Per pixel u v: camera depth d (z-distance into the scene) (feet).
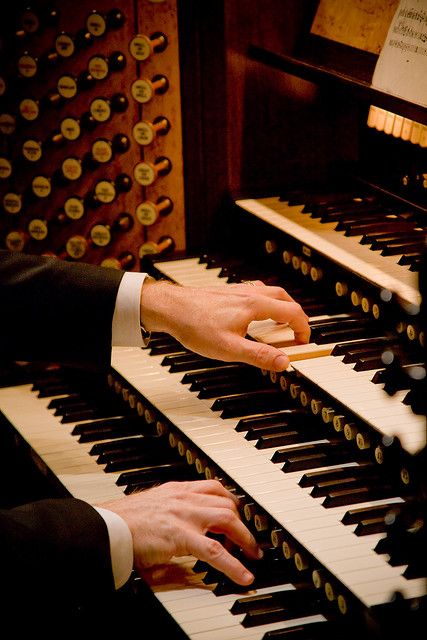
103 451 7.55
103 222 10.45
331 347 6.93
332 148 9.61
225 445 6.68
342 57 8.66
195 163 9.96
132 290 7.05
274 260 8.63
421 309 4.91
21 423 8.40
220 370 7.75
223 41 9.45
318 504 5.89
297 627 5.35
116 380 8.23
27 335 7.22
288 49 9.49
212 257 9.47
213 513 5.85
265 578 5.82
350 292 7.34
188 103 9.89
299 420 6.82
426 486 5.15
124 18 9.88
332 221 8.37
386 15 8.36
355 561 5.33
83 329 7.12
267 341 7.11
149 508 5.91
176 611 5.61
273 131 9.69
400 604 4.95
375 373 6.50
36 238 10.60
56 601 5.76
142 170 10.07
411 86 7.34
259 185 9.83
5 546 5.67
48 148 10.35
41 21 10.04
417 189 8.43
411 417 5.91
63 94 10.15
